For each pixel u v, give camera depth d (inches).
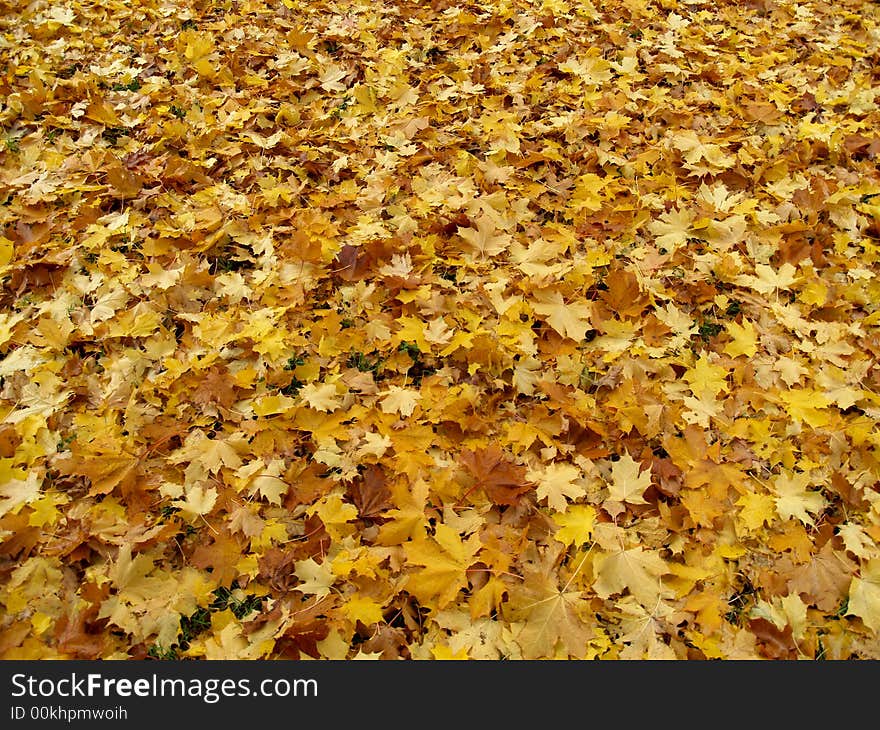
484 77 173.5
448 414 101.1
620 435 100.8
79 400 103.7
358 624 82.6
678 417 102.7
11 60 167.9
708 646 80.7
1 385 104.0
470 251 127.9
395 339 111.3
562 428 100.0
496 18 193.3
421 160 148.5
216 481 93.9
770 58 183.8
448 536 85.2
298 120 160.2
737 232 131.8
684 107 165.6
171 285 118.5
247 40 181.3
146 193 136.6
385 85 171.2
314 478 94.3
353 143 153.3
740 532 91.3
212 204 135.6
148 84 166.1
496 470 92.7
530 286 118.3
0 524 85.2
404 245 126.5
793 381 108.0
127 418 100.0
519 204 137.6
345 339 112.7
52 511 88.3
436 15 199.5
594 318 116.0
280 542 89.0
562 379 108.9
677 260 128.6
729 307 122.3
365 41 186.1
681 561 90.0
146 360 109.0
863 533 89.9
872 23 199.5
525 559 88.1
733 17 204.2
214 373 104.0
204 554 85.8
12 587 82.1
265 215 135.6
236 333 112.5
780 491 94.7
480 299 118.8
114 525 88.7
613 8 202.2
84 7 189.9
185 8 194.1
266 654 78.7
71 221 130.4
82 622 79.5
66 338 110.0
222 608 84.2
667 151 150.9
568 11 197.8
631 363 110.0
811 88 174.2
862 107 166.6
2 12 184.1
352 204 138.3
